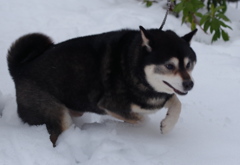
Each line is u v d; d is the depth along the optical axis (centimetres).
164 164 224
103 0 357
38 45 243
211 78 278
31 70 237
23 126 239
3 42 299
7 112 251
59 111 236
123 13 332
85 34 310
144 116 244
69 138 235
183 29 323
